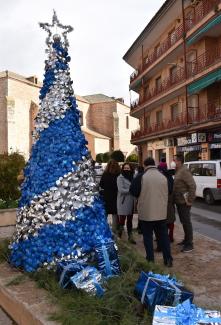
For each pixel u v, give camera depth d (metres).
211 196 16.34
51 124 5.61
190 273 5.97
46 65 5.86
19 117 52.41
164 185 6.32
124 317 3.71
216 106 24.56
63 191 5.27
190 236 7.46
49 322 3.74
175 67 29.72
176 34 27.39
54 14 5.91
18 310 4.32
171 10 27.66
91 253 5.17
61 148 5.44
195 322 3.37
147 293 3.91
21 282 4.92
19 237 5.50
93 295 4.19
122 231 8.66
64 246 5.12
